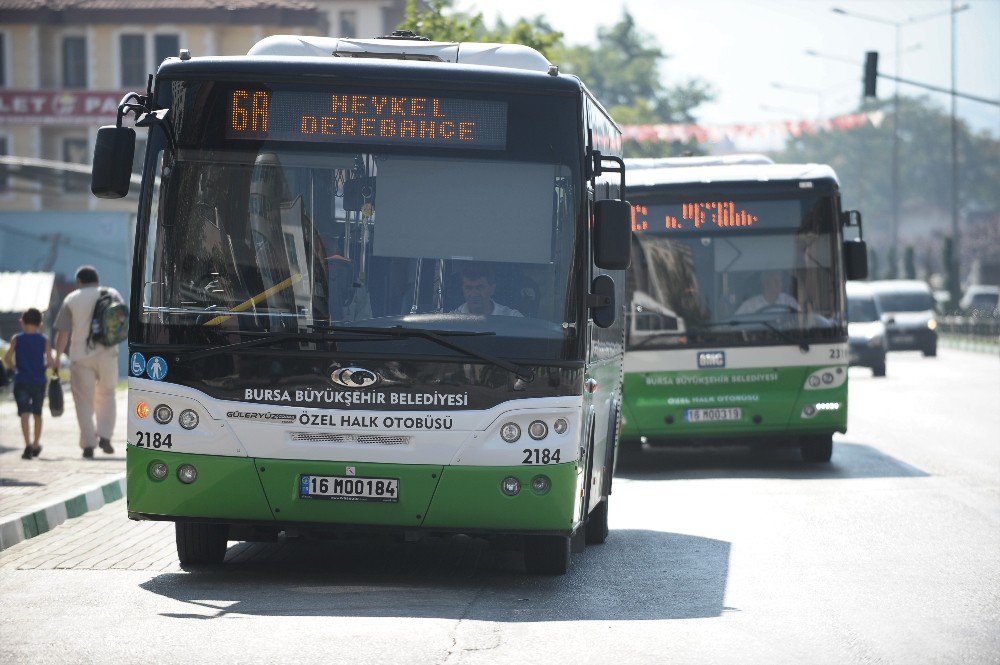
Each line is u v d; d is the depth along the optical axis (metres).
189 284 12.50
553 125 12.55
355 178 12.50
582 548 14.99
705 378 23.86
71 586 12.72
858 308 53.44
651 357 23.92
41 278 42.53
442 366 12.22
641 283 24.00
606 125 15.59
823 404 23.77
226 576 13.32
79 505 17.88
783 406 23.75
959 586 13.04
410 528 12.31
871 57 54.19
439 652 10.03
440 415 12.21
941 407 37.03
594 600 12.30
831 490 20.55
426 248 12.39
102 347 22.81
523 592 12.66
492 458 12.21
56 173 50.69
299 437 12.31
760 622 11.37
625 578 13.48
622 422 23.92
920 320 67.75
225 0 73.81
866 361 51.34
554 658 9.94
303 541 15.73
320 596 12.25
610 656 10.04
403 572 13.73
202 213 12.56
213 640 10.35
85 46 74.88
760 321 23.81
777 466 24.20
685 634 10.86
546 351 12.28
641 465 24.75
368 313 12.31
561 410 12.28
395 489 12.24
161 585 12.78
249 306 12.42
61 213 51.78
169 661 9.68
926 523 17.16
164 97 12.68
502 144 12.52
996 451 26.22
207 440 12.38
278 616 11.27
